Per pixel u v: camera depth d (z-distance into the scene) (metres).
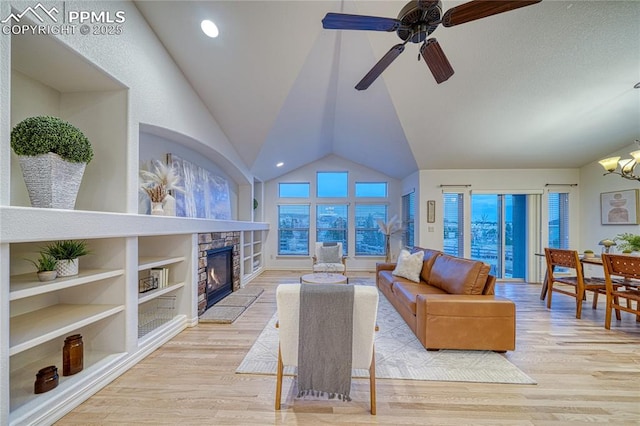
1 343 1.36
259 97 3.64
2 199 1.38
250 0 2.49
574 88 3.38
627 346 2.65
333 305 1.68
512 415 1.70
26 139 1.66
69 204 1.82
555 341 2.76
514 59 3.03
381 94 3.73
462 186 5.55
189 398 1.84
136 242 2.33
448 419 1.67
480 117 3.98
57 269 1.86
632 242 3.35
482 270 2.75
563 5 2.51
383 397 1.88
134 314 2.29
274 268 7.16
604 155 4.95
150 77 2.64
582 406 1.79
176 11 2.54
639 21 2.57
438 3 1.63
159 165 3.06
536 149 4.81
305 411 1.73
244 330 3.02
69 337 1.88
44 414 1.57
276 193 7.21
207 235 3.65
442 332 2.49
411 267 3.89
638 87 3.33
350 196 7.17
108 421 1.63
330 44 2.99
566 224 5.54
